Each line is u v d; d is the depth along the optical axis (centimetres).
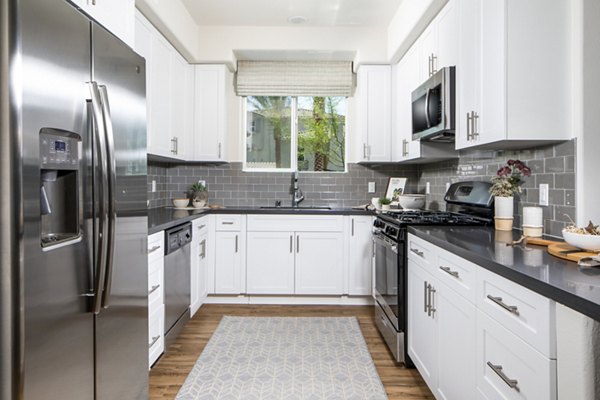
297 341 268
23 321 100
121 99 153
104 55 141
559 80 172
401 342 230
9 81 96
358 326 298
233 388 206
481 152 263
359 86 373
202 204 383
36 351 106
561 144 179
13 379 99
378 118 370
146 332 179
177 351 251
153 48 277
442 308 175
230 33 360
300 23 354
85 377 130
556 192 183
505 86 172
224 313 328
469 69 208
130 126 161
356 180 406
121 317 154
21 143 99
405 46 321
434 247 184
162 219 262
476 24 199
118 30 181
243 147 411
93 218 132
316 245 349
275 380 215
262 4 316
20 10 99
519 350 113
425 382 206
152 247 215
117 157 150
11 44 96
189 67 362
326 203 406
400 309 230
